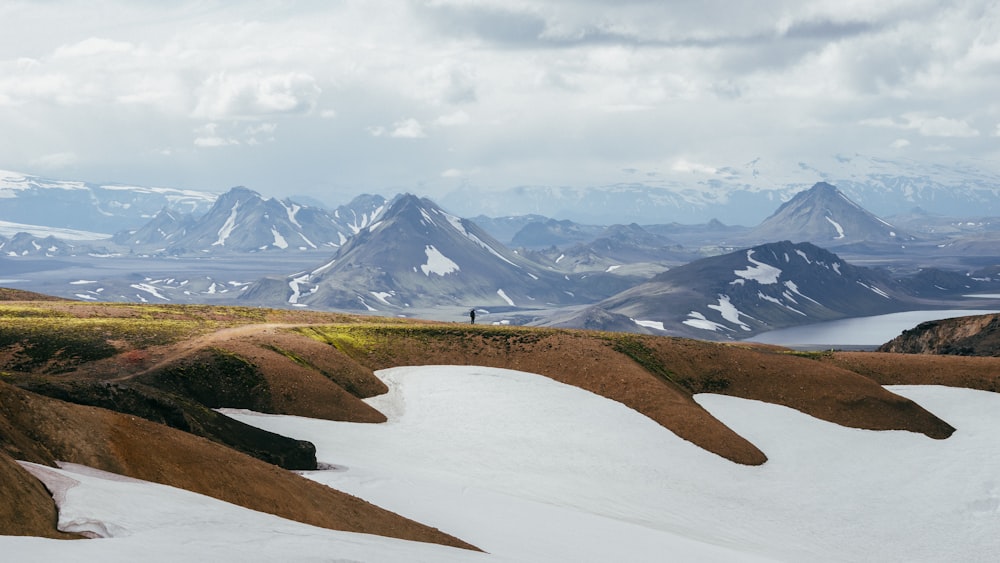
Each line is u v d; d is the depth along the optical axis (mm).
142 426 38031
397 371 86062
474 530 44031
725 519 59438
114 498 27625
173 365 71125
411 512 46094
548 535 44844
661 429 74250
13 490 24422
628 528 49594
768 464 70812
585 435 70938
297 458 54469
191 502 30250
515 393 79125
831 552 56156
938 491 67000
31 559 20844
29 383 47094
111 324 86562
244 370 73812
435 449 65688
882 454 74375
